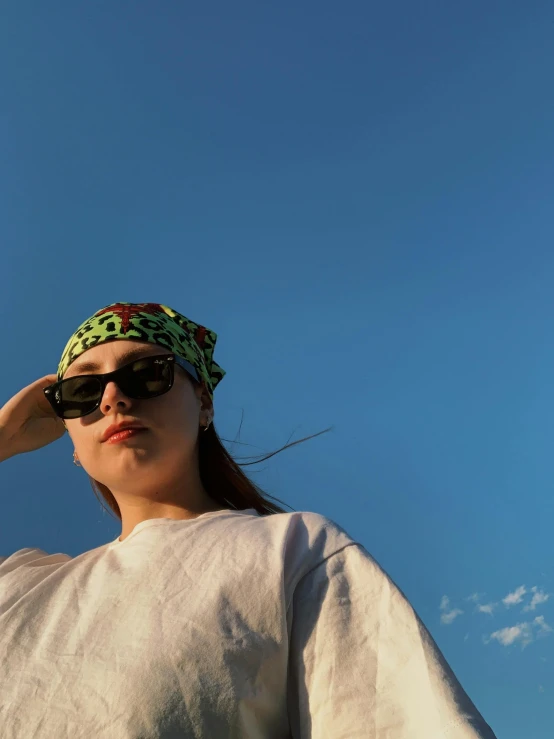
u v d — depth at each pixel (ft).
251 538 1.83
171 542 1.88
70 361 2.44
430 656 1.51
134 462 2.21
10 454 2.79
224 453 2.62
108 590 1.78
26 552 2.30
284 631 1.63
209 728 1.49
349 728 1.46
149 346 2.40
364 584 1.70
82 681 1.57
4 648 1.72
